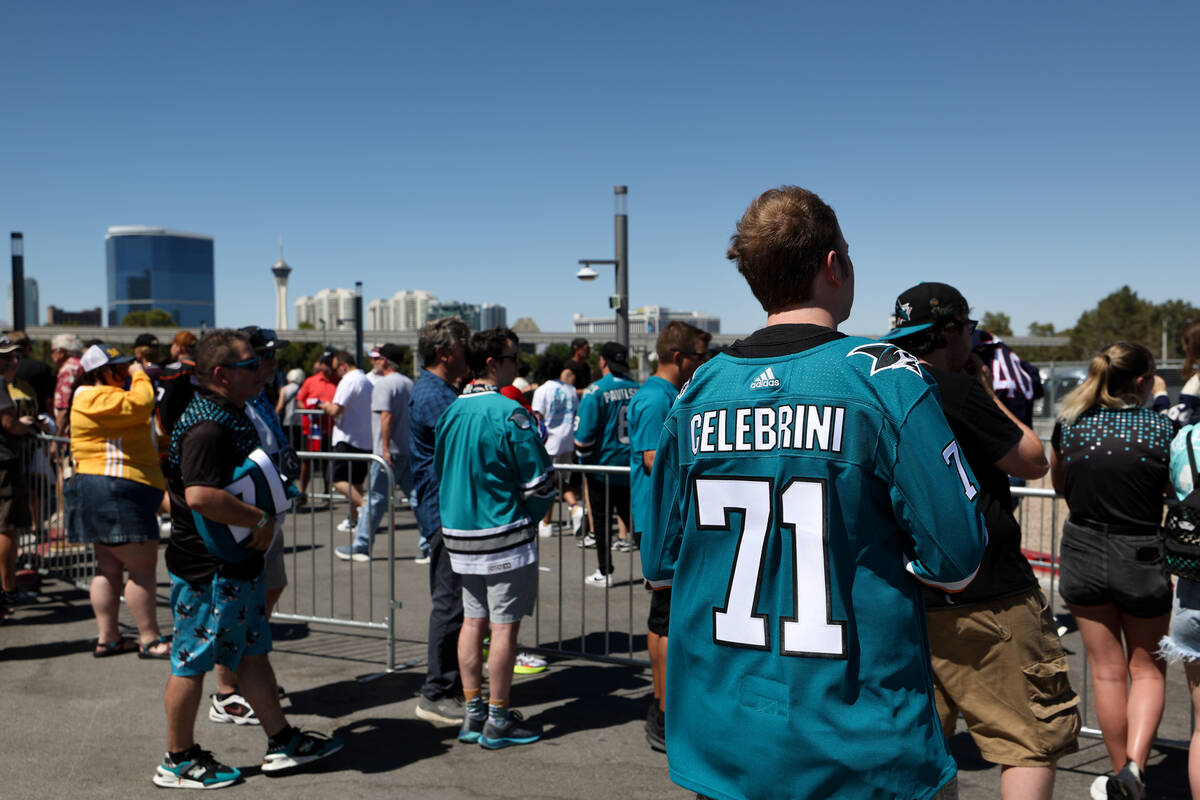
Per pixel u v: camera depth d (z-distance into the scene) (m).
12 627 5.93
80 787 3.64
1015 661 2.53
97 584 5.29
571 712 4.52
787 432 1.61
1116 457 3.22
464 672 4.11
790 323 1.73
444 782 3.69
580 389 11.35
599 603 6.71
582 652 5.23
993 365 4.98
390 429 8.16
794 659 1.58
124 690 4.78
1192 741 3.11
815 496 1.58
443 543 4.32
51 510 7.09
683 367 4.35
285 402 12.14
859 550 1.57
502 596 4.00
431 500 4.41
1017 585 2.52
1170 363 13.31
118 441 5.14
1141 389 3.37
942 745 1.62
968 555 1.57
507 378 4.12
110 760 3.91
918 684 1.61
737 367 1.72
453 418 4.02
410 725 4.34
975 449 2.48
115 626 5.34
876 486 1.58
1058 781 3.62
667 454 1.82
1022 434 2.46
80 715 4.43
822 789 1.56
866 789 1.54
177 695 3.58
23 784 3.66
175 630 3.60
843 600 1.56
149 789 3.62
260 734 4.22
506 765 3.86
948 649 2.58
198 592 3.56
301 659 5.37
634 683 4.96
